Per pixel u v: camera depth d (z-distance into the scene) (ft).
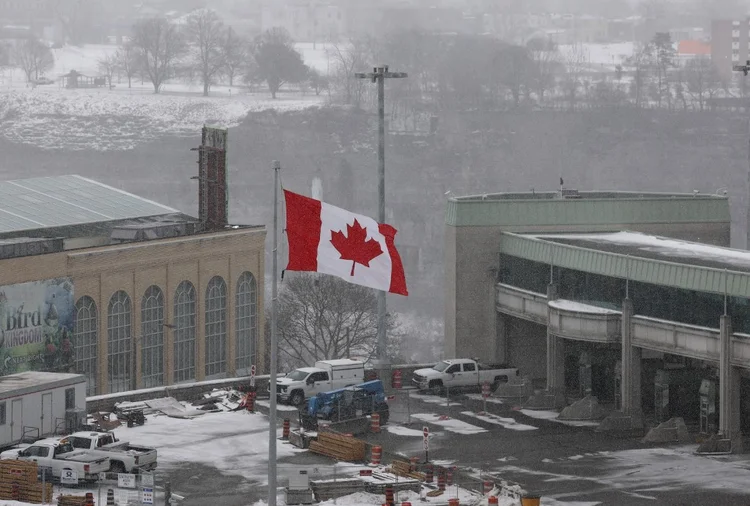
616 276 426.10
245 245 566.36
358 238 288.51
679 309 403.13
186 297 542.16
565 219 510.17
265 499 327.88
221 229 566.77
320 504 322.75
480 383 467.11
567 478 349.41
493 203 503.61
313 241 285.02
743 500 327.06
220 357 559.79
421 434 401.90
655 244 479.41
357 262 288.30
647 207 517.96
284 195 285.84
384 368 450.30
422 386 462.19
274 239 263.08
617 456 374.43
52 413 381.81
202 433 398.62
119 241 532.73
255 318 575.38
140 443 384.68
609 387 454.40
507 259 497.46
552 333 439.63
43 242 477.36
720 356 383.65
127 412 416.67
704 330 392.47
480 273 502.79
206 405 432.25
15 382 380.78
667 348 403.54
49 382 381.40
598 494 333.01
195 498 328.08
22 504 311.06
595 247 467.93
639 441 394.11
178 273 536.42
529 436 399.85
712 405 396.98
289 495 322.96
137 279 517.55
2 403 365.40
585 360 450.71
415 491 332.19
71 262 485.15
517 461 368.48
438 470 343.87
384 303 449.48
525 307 479.00
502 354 502.79
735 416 382.42
